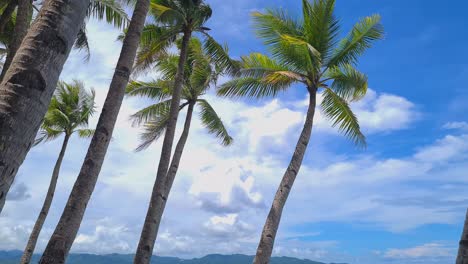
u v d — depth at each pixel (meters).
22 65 3.23
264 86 17.45
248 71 17.03
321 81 16.73
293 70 16.92
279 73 15.79
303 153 15.91
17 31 12.11
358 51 16.88
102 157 6.37
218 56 19.09
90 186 6.24
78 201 6.12
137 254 14.19
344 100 17.36
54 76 3.38
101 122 6.38
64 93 26.72
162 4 17.75
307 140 16.11
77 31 3.64
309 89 16.75
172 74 22.38
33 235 23.80
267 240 14.62
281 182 15.48
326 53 16.77
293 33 16.80
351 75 16.64
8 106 3.09
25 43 3.33
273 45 16.62
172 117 16.25
